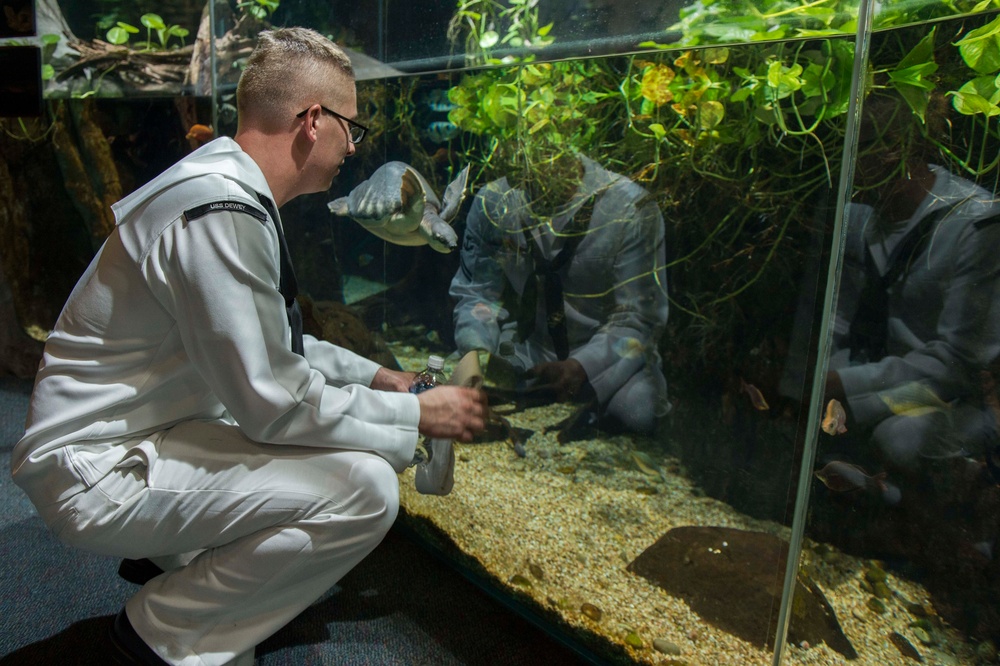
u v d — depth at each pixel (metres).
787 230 1.57
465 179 1.94
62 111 3.34
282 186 1.38
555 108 1.85
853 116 1.02
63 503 1.23
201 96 3.01
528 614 1.64
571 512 1.77
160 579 1.33
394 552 2.02
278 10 2.20
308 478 1.29
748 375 1.66
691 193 1.72
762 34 1.47
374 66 1.99
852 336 1.05
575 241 1.91
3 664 1.50
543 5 1.70
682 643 1.41
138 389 1.27
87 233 3.69
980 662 0.96
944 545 0.99
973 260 0.93
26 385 3.33
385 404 1.36
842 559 1.09
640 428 1.87
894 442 1.02
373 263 2.13
